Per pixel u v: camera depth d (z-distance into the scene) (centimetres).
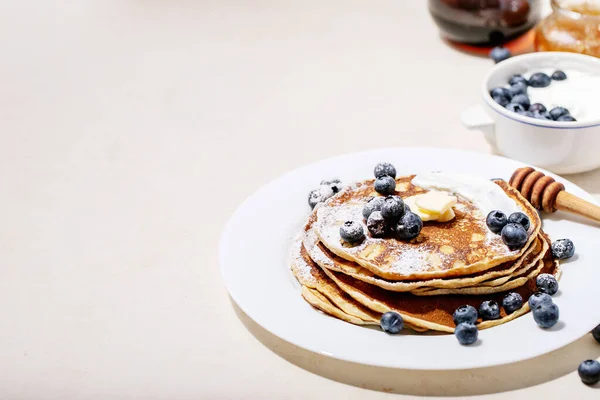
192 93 115
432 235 78
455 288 75
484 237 77
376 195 83
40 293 83
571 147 89
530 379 72
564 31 103
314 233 81
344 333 73
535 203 84
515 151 92
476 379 72
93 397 73
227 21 137
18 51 130
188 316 80
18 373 75
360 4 140
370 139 102
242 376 74
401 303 75
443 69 115
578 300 75
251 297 77
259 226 84
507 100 96
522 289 76
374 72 116
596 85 96
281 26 133
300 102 111
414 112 106
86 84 119
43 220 93
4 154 104
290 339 73
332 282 78
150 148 104
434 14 116
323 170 90
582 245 81
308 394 72
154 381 74
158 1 149
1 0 155
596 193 90
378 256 76
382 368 74
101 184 98
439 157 91
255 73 118
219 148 103
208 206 93
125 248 88
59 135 107
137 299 82
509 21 111
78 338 78
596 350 74
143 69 122
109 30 137
